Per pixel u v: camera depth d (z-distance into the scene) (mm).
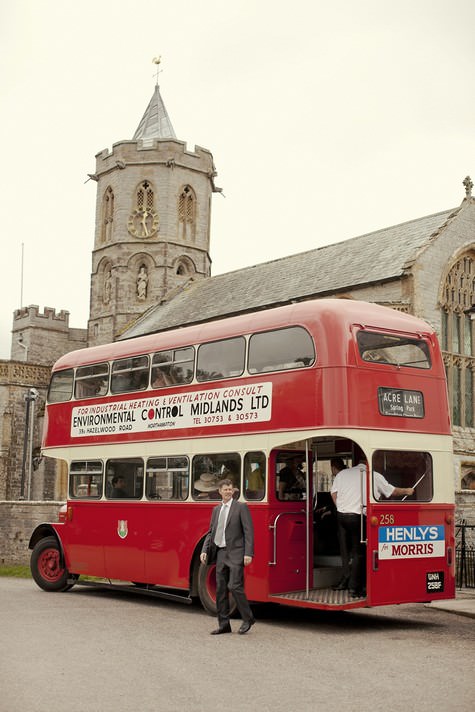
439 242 33625
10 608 15719
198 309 45312
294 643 11930
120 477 17766
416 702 8242
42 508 27516
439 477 14328
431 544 14008
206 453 15500
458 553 22359
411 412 14117
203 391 15844
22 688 8688
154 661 10289
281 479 14320
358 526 13477
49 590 19562
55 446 19938
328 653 11078
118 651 10953
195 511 15586
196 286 52469
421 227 36281
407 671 9828
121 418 17984
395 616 15633
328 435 13188
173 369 16750
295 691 8711
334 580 14828
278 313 14633
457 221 34656
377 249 37125
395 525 13562
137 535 17000
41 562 19875
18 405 51562
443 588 14062
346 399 13273
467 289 34906
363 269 35594
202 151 57938
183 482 15984
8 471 50656
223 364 15492
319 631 13367
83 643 11562
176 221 56406
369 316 14023
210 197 59125
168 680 9188
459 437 33188
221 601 12812
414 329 14609
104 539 17938
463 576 21062
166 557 16188
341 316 13656
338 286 35094
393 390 13930
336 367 13375
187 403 16188
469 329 35000
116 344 18781
